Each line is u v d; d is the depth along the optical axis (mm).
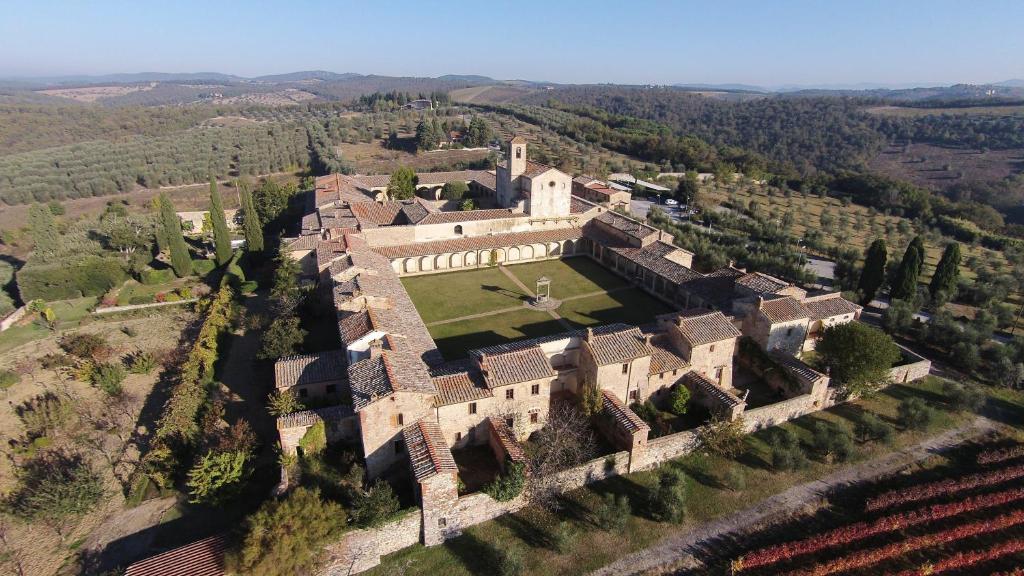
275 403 43875
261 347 56500
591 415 44094
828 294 60781
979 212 125688
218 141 179625
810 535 36219
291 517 30812
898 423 47312
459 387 41875
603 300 73312
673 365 47594
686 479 40844
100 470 41875
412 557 34219
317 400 45781
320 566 31797
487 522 36781
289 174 161500
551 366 45125
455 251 82875
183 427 41438
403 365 41031
